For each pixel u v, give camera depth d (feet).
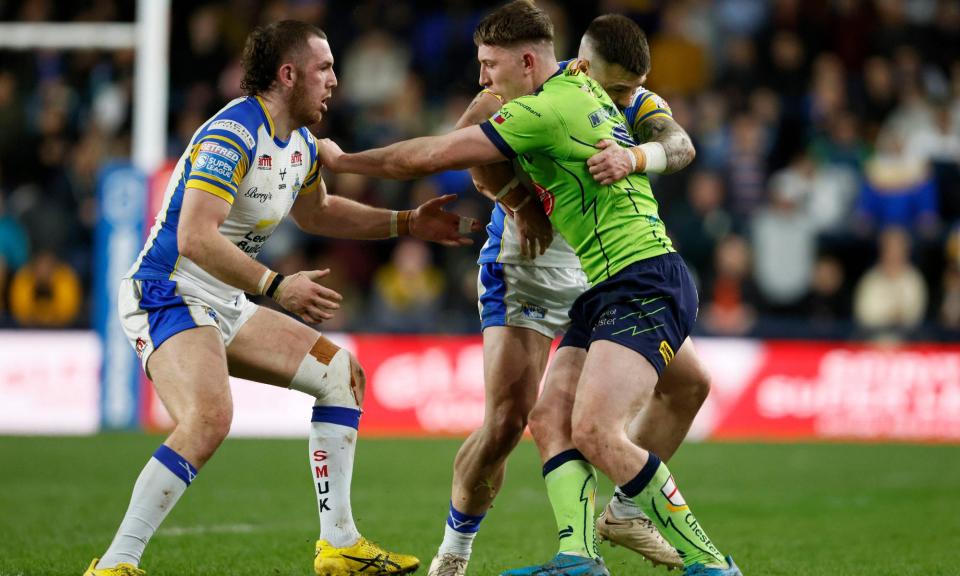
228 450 124.16
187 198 54.29
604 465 52.44
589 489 54.44
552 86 56.03
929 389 143.95
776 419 143.84
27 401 136.87
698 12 187.73
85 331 137.39
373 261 160.15
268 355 58.65
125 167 129.29
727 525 83.92
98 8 179.22
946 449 134.72
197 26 177.37
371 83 181.98
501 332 62.18
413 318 148.56
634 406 53.01
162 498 54.13
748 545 75.15
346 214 64.34
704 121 171.32
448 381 141.08
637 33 59.52
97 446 123.75
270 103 57.41
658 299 54.60
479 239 154.71
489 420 60.44
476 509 60.34
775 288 158.20
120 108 174.81
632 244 55.52
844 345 144.97
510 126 54.39
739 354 144.25
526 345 61.87
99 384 135.33
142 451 120.26
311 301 53.83
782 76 180.65
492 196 59.57
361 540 58.95
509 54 57.31
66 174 166.91
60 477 103.50
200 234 53.62
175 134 176.96
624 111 60.80
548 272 62.28
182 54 177.17
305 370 58.65
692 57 183.73
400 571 59.21
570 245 57.57
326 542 58.49
